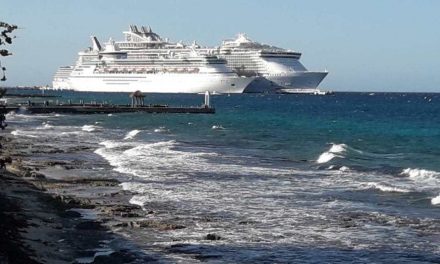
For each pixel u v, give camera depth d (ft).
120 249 58.13
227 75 559.79
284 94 655.76
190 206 79.82
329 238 63.46
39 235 61.46
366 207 80.18
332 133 208.64
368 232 66.13
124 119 285.23
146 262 53.93
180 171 113.09
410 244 61.05
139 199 84.07
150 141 179.73
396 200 85.25
